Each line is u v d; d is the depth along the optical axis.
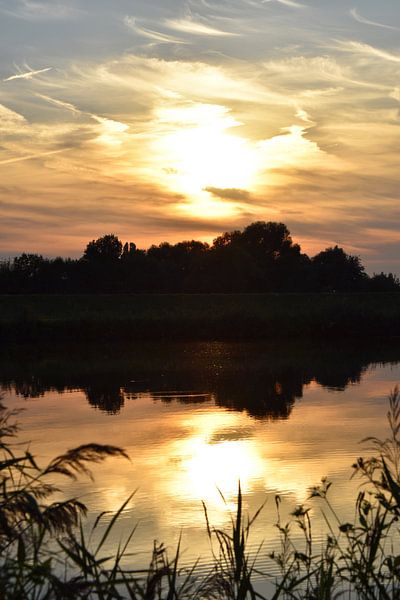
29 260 96.50
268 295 66.50
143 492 12.49
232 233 125.12
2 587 2.96
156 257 130.38
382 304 62.94
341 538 8.34
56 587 3.01
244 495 12.23
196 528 10.31
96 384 28.62
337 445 16.42
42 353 42.22
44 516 2.97
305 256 124.69
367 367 34.06
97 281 99.81
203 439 17.66
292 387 27.11
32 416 21.30
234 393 25.70
